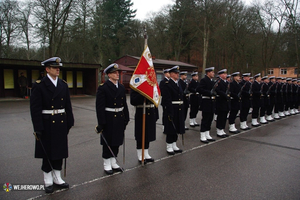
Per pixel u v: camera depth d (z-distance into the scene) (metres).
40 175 3.62
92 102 13.36
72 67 15.80
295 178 3.65
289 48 23.77
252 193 3.16
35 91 3.00
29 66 14.42
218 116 6.20
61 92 3.18
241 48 26.19
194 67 27.81
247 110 7.16
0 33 22.70
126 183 3.41
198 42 34.81
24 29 21.28
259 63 28.22
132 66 24.27
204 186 3.35
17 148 4.91
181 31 34.09
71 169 3.87
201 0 27.88
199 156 4.66
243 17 24.28
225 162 4.33
